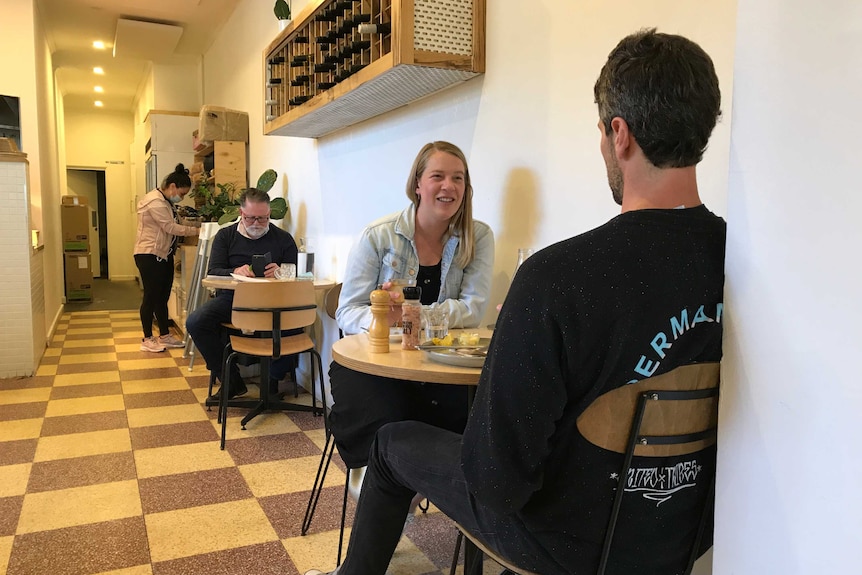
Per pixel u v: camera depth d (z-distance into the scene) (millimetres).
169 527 2283
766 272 882
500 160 2365
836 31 793
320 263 4391
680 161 936
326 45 3199
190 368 4844
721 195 1486
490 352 969
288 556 2096
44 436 3266
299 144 4801
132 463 2914
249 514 2404
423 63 2320
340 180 3988
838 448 805
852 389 788
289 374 4766
